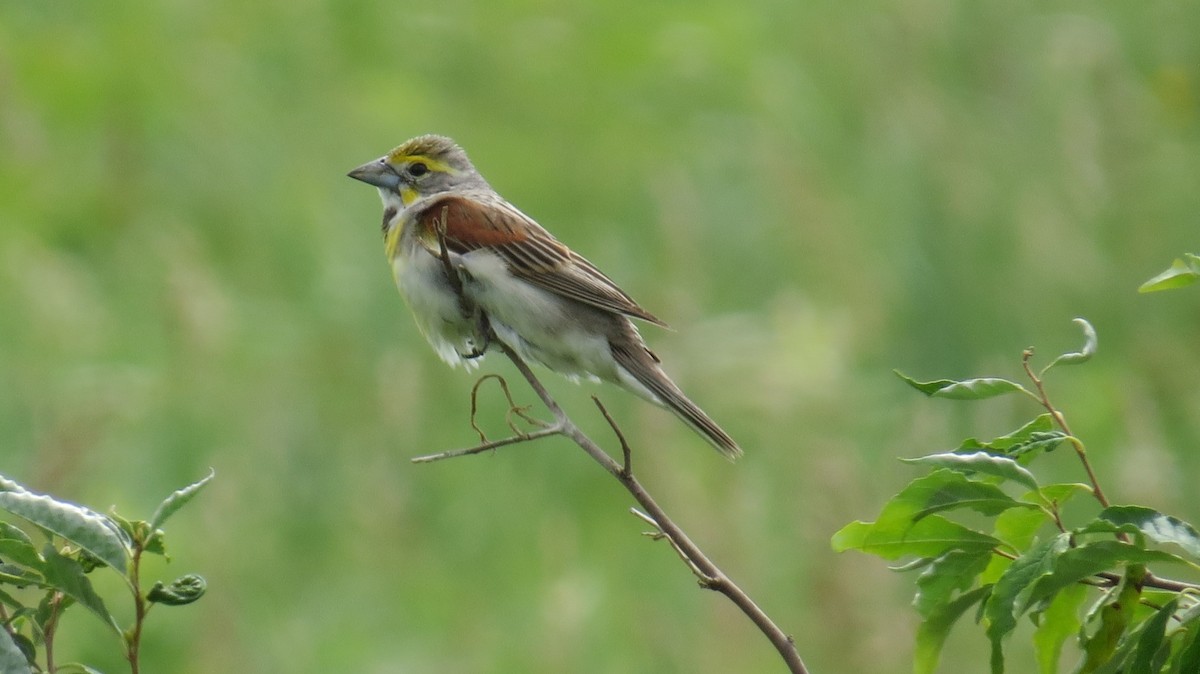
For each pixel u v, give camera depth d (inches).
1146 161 590.2
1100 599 201.5
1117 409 515.5
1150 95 623.8
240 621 443.8
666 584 460.8
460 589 475.8
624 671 437.4
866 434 512.7
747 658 433.4
